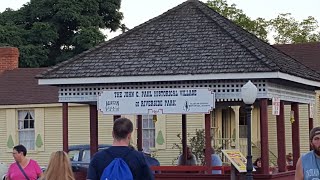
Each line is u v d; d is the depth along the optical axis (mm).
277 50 23391
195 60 20578
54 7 54000
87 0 54688
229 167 20469
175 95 20156
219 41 21312
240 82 20062
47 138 34750
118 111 20484
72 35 54531
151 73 20250
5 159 35469
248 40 21172
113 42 22219
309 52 36938
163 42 21766
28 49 51688
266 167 19797
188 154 23797
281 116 21609
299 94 23359
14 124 35438
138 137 23453
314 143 10805
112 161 9422
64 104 21281
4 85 36969
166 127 33156
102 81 20656
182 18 22688
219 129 33812
